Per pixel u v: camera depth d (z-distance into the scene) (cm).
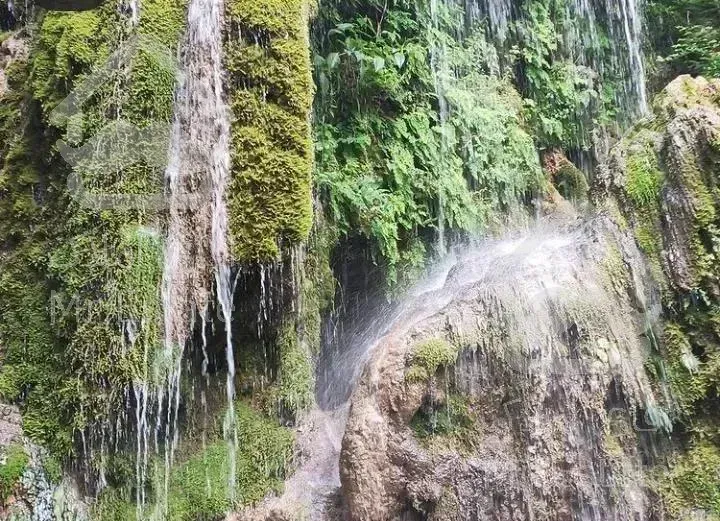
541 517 297
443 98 583
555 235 390
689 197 325
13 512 290
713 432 312
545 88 729
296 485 356
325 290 438
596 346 314
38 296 332
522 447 303
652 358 323
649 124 364
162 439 343
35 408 319
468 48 664
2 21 385
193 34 340
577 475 302
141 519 324
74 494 317
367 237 479
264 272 356
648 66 794
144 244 320
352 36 516
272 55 349
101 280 316
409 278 507
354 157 489
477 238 562
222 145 338
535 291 321
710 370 314
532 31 727
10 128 351
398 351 315
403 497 302
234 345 376
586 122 754
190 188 332
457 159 574
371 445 303
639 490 306
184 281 329
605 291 328
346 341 482
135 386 314
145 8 335
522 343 309
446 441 306
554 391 309
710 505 301
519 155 642
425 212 529
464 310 321
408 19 555
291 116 350
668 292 326
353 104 505
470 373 312
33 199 343
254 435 367
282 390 385
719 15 762
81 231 323
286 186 343
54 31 340
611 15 812
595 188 372
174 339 326
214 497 343
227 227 336
